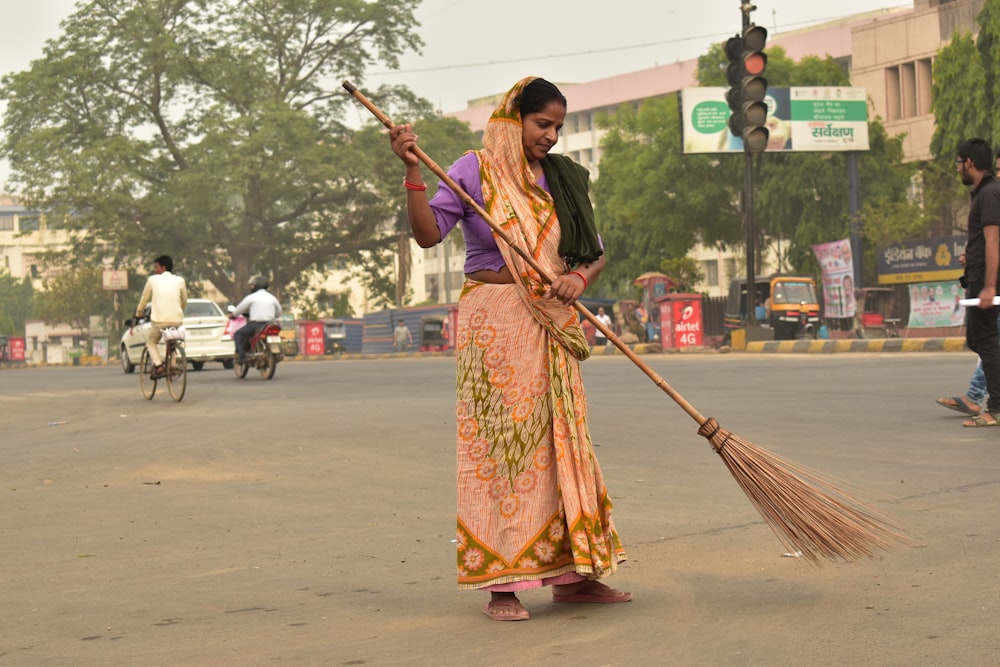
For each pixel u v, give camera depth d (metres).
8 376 28.88
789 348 24.58
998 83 35.94
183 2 57.59
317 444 8.60
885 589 3.77
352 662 3.23
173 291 14.45
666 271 42.84
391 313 54.72
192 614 3.85
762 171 38.59
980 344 8.27
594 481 3.75
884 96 47.75
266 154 54.38
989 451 6.99
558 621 3.60
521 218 3.78
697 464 7.05
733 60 21.31
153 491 6.75
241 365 19.38
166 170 58.53
